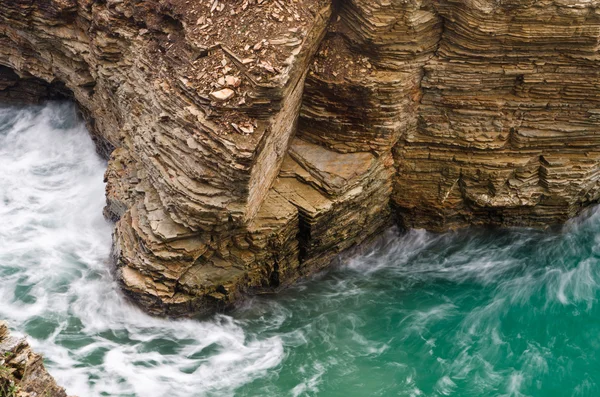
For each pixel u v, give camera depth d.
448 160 23.67
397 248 25.20
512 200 23.92
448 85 22.42
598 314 22.66
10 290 22.39
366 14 21.20
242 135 19.52
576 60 21.67
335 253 24.03
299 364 20.94
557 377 20.67
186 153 20.38
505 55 21.75
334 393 20.08
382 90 22.03
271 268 22.64
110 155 27.25
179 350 21.03
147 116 22.33
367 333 22.08
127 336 21.23
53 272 23.09
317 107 22.95
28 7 26.52
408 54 21.83
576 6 20.47
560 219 24.89
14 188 26.80
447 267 24.55
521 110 22.77
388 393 20.16
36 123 30.31
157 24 22.78
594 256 24.53
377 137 22.94
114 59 25.02
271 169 21.92
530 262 24.48
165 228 20.92
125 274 21.41
